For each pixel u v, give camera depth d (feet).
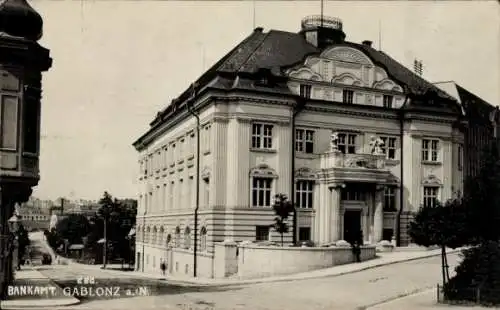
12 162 77.51
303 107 160.86
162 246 190.39
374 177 159.43
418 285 104.53
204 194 157.48
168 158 194.29
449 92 188.34
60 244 251.80
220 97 149.07
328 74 166.30
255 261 132.46
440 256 141.28
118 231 244.83
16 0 78.59
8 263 91.25
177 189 181.16
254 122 151.43
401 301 88.89
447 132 178.09
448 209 93.15
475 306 83.82
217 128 149.59
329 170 156.25
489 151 97.66
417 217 95.96
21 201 87.45
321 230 159.02
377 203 162.30
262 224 150.00
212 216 147.43
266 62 161.27
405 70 188.75
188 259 161.58
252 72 154.20
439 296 90.99
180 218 173.78
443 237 91.30
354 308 85.15
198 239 157.48
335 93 166.50
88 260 249.96
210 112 152.46
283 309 83.66
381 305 85.92
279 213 137.59
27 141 79.46
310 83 163.32
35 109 81.05
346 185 158.71
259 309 83.15
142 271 213.05
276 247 129.18
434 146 177.78
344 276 116.67
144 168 230.89
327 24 180.34
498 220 91.50
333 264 130.93
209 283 120.88
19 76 78.13
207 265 147.23
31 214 183.21
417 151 173.88
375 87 172.24
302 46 173.78
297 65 162.20
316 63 164.76
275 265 128.88
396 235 170.81
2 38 76.13
